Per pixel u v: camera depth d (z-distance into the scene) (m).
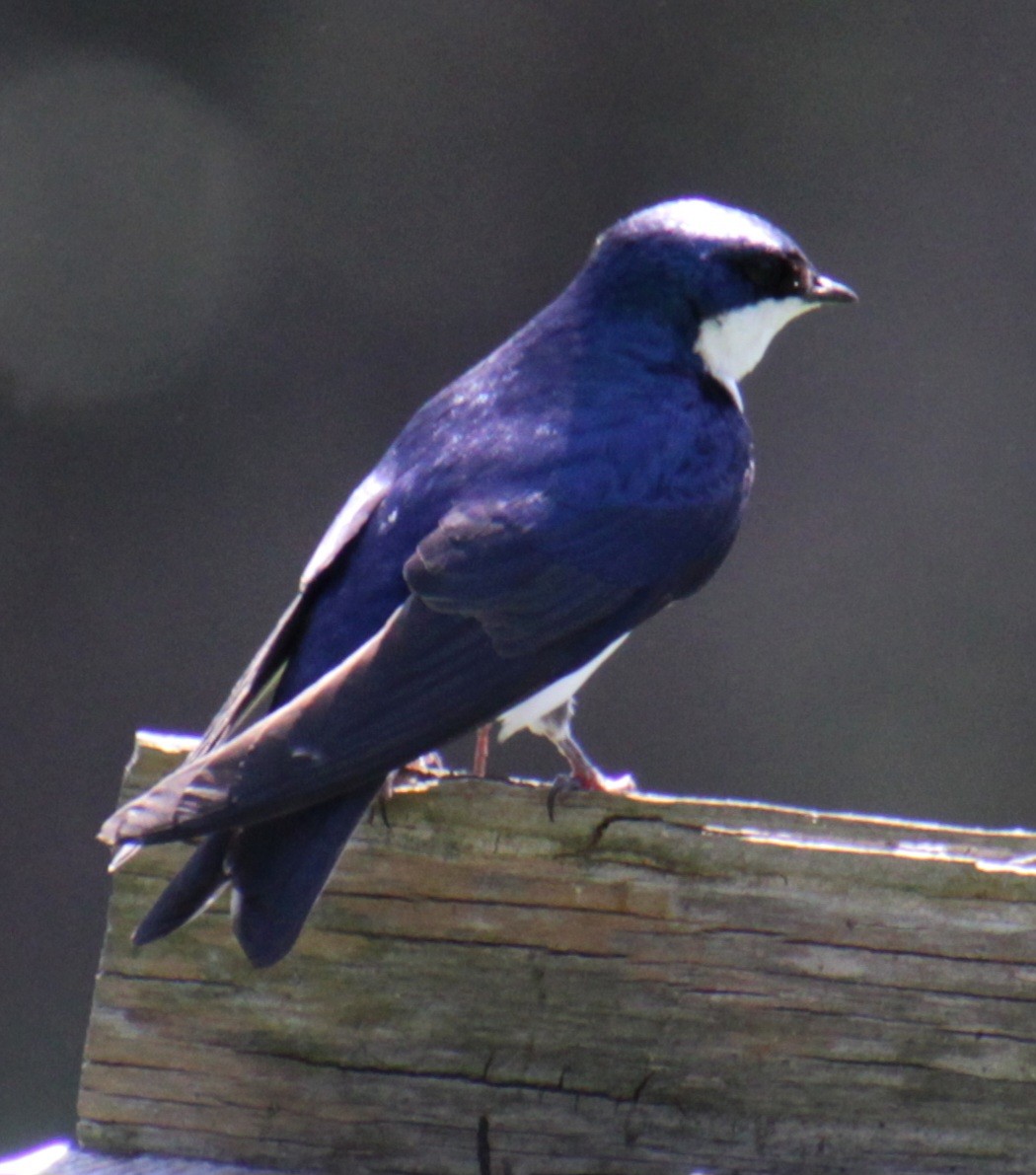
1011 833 6.05
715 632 12.48
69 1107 11.72
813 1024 5.86
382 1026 5.94
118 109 13.54
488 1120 5.93
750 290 7.48
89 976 12.02
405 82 13.50
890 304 13.08
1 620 12.63
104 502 12.91
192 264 13.38
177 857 5.97
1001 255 13.13
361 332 13.30
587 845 5.91
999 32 13.34
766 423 12.84
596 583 6.89
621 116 13.45
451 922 5.94
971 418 12.89
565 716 7.08
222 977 5.96
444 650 6.43
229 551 12.84
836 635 12.54
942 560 12.66
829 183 13.32
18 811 12.32
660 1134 5.89
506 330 13.30
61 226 13.34
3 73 13.56
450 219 13.40
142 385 13.13
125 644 12.65
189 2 13.61
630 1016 5.90
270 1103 5.96
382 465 7.06
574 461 7.02
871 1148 5.85
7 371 13.13
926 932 5.84
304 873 5.56
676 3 13.50
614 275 7.48
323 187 13.45
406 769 6.12
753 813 5.93
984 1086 5.83
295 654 6.60
